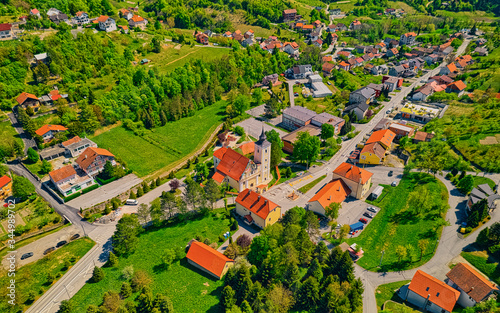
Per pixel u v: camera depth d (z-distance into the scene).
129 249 108.12
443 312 87.69
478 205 113.88
